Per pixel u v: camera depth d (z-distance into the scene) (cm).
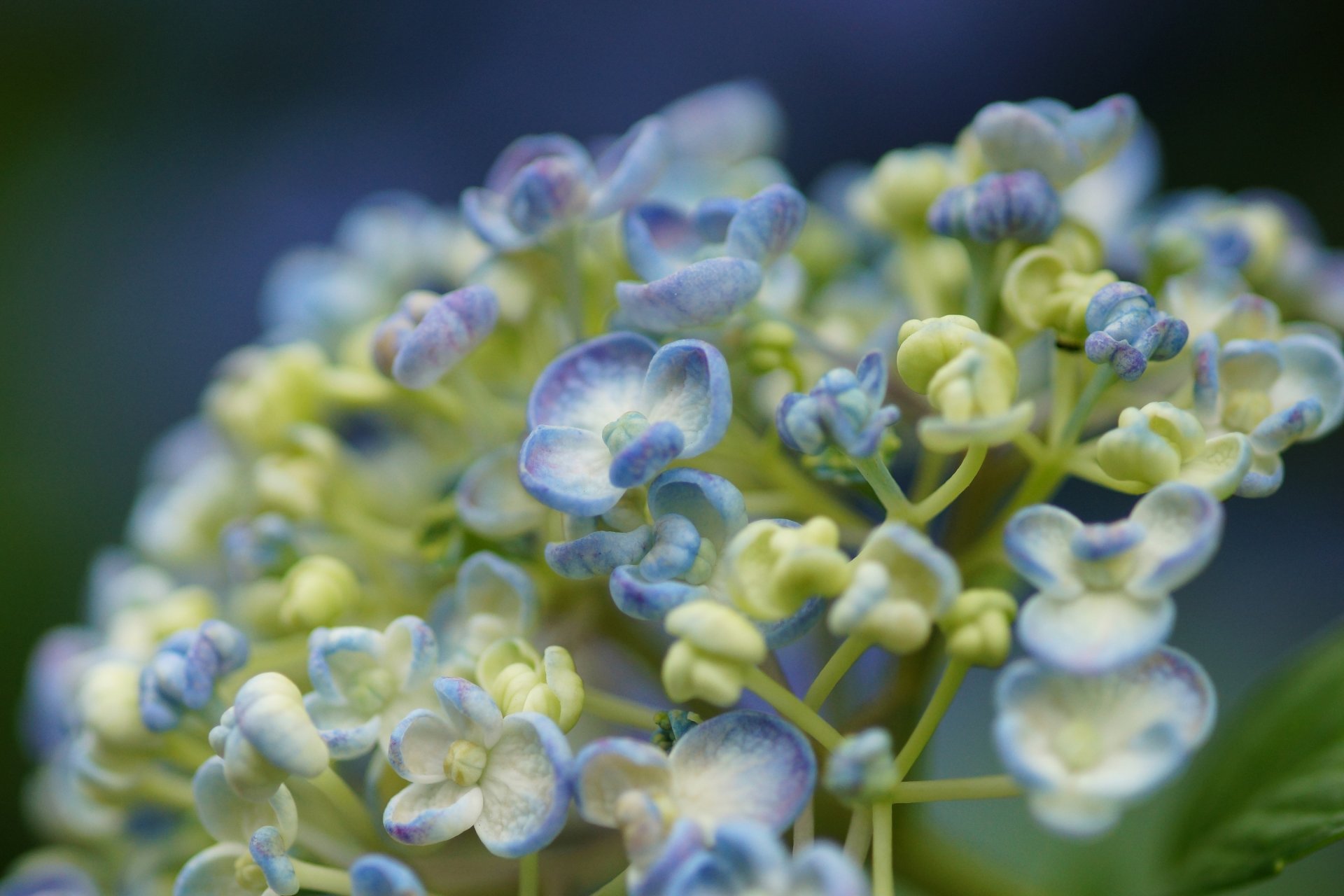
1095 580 33
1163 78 62
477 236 38
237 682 37
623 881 34
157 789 37
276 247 67
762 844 32
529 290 38
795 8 67
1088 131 37
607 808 33
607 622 38
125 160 67
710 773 33
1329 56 60
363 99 69
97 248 65
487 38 69
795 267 40
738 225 36
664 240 38
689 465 38
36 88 67
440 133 69
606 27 69
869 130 66
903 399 37
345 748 34
